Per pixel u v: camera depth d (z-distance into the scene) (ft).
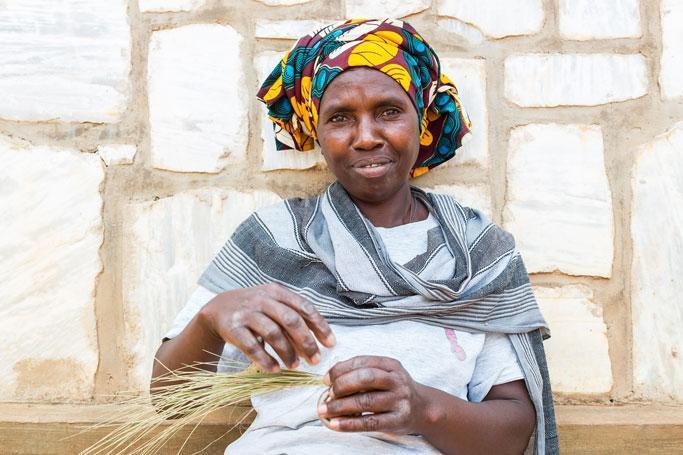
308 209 6.09
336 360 5.32
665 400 6.84
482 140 6.98
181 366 5.32
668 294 6.90
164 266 6.88
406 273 5.55
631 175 6.99
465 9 7.05
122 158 6.93
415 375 5.33
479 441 5.08
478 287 5.72
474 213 6.35
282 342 4.54
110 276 6.88
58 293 6.83
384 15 7.03
